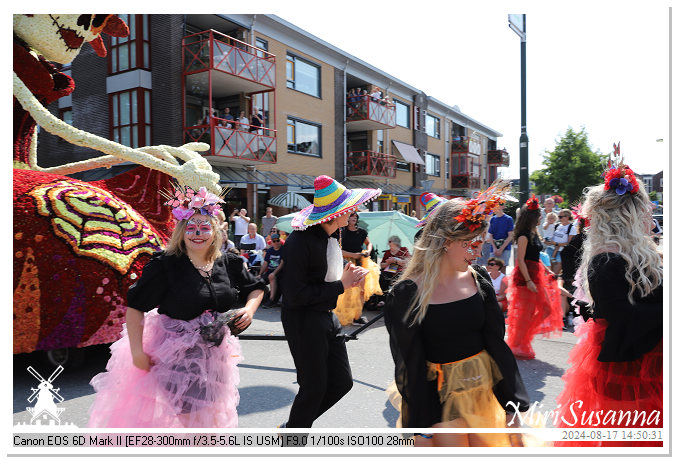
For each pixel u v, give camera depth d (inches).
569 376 102.5
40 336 162.2
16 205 166.6
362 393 169.0
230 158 603.8
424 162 1135.0
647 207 93.3
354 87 964.0
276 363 205.2
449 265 92.2
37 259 163.0
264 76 636.1
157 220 221.6
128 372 101.3
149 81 560.4
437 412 88.4
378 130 984.9
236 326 104.7
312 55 772.6
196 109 650.8
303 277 117.8
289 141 737.0
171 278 102.6
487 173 1553.9
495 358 91.0
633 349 87.3
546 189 1024.9
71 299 166.4
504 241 342.3
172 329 102.5
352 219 294.5
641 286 86.7
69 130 196.5
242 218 488.1
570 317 277.6
